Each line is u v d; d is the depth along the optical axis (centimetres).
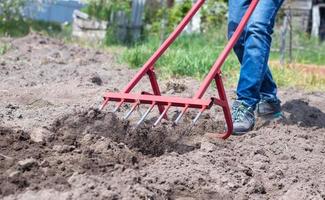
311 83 924
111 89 726
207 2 1644
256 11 536
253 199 402
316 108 652
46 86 741
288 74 952
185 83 823
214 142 499
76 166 396
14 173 366
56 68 912
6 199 346
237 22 552
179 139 492
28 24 1583
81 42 1451
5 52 1083
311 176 451
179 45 1300
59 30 1698
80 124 473
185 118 562
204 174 422
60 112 587
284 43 1148
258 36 531
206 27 1608
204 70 909
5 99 664
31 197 346
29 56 1050
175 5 1700
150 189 378
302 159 484
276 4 540
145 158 448
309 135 554
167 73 903
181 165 436
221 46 1280
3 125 514
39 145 432
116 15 1583
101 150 430
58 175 379
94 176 376
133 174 391
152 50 1046
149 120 557
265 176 440
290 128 562
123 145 445
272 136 531
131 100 489
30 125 521
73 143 438
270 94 582
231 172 432
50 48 1159
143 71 513
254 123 547
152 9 1772
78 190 352
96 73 851
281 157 485
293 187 419
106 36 1543
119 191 359
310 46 1487
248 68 534
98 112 484
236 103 541
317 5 2036
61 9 2094
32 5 1712
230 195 402
